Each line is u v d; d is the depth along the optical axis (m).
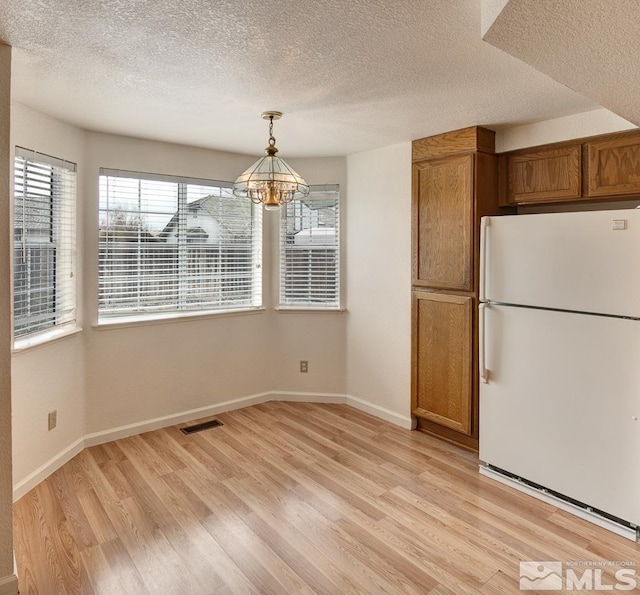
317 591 1.88
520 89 2.34
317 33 1.76
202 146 3.62
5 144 1.83
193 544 2.17
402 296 3.62
